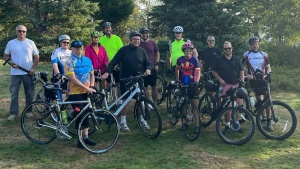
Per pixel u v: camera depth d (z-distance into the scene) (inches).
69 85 196.7
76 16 738.2
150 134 220.5
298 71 482.9
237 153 191.0
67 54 255.8
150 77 280.2
